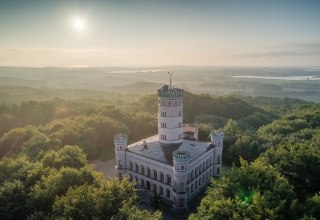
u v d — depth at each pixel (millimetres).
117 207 68438
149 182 95875
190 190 90938
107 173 115500
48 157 98625
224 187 67750
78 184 81250
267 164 78812
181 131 99812
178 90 95625
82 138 138000
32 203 73938
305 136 146750
